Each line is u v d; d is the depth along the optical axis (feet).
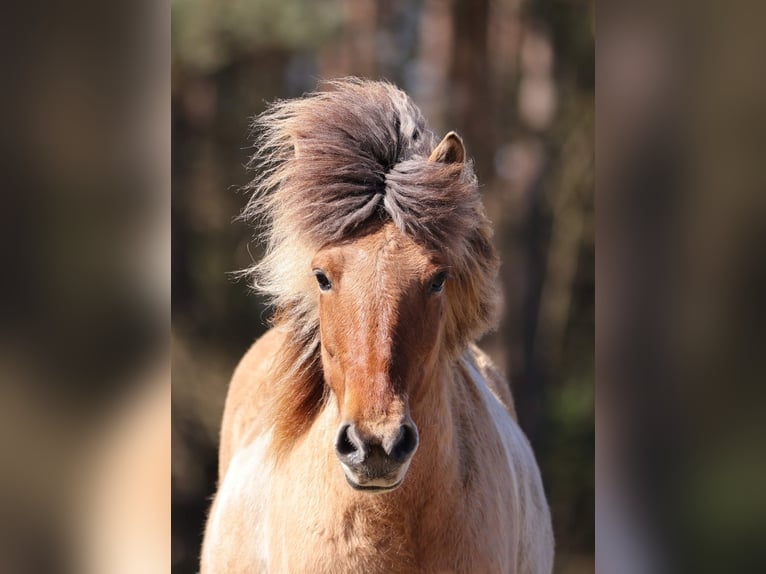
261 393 29.60
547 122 89.15
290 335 22.77
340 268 19.22
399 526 20.35
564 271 96.84
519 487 25.44
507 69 88.84
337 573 20.57
